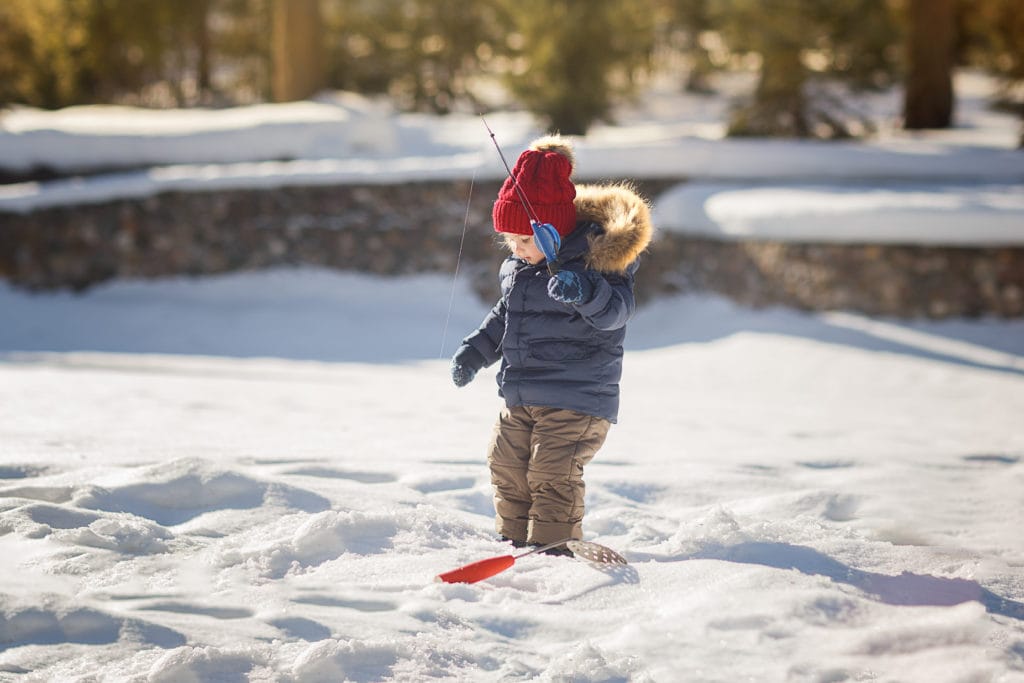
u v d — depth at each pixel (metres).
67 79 45.25
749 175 25.67
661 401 15.47
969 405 16.27
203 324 22.59
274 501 5.48
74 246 23.78
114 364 18.12
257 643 3.87
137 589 4.32
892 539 5.80
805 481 7.33
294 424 9.84
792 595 4.45
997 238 20.31
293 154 27.88
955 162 25.86
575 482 5.30
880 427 12.70
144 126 27.69
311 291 24.12
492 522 5.86
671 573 4.82
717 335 21.33
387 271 24.58
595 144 25.72
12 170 25.95
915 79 35.47
